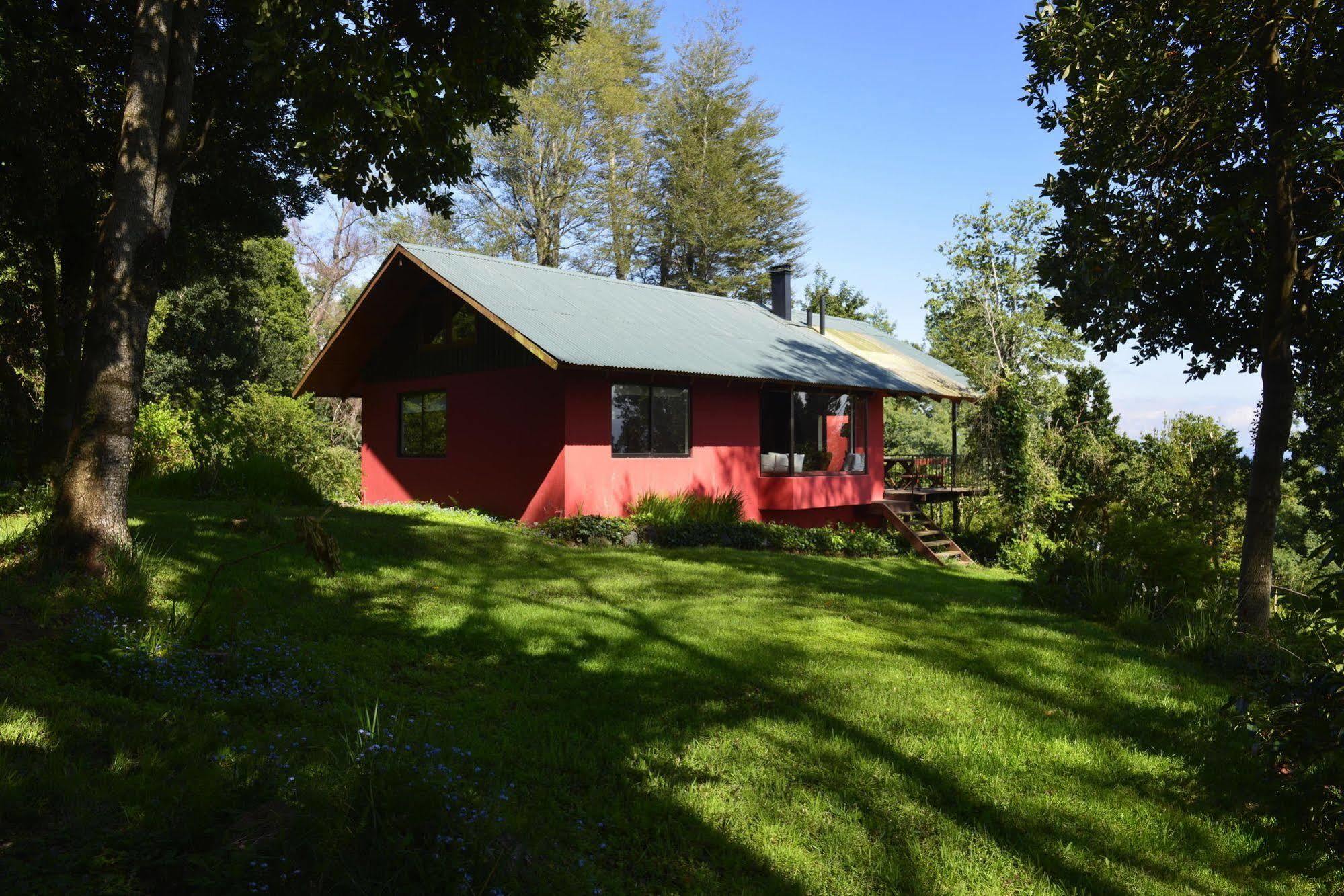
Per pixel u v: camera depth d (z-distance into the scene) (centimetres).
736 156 4659
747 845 416
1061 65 1060
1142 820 479
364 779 344
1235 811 497
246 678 569
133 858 302
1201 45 1009
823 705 623
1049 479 2380
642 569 1202
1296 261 1009
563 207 4131
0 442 1455
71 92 1159
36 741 405
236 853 299
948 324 3428
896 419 5053
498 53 1045
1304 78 984
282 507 1416
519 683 642
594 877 362
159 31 754
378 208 1078
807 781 493
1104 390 2658
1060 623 991
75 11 1235
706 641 792
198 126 1350
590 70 3900
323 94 872
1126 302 1084
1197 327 1202
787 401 2170
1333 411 1709
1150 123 1042
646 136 4659
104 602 657
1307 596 584
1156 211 1091
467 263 1828
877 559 1748
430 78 885
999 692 686
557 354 1437
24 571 702
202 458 1492
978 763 536
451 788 379
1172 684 733
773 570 1278
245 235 1673
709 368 1684
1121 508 1947
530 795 443
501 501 1728
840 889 385
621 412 1673
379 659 666
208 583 805
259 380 3319
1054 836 450
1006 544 2159
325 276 4153
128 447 747
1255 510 1021
